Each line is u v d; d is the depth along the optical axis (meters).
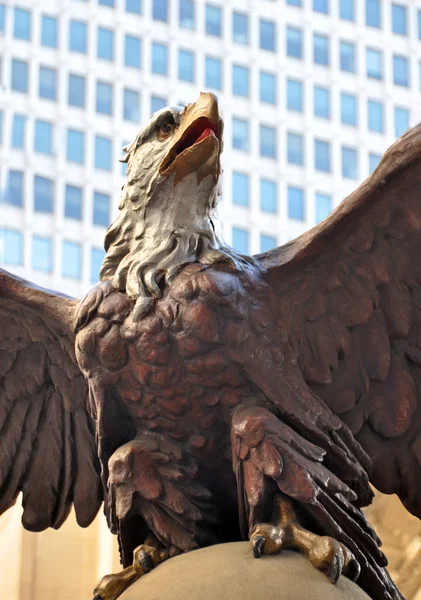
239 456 4.98
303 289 5.31
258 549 4.82
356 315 5.33
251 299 5.15
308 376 5.30
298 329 5.29
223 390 5.09
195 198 5.25
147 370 5.09
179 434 5.14
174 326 5.06
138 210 5.29
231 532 5.26
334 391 5.36
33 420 5.79
